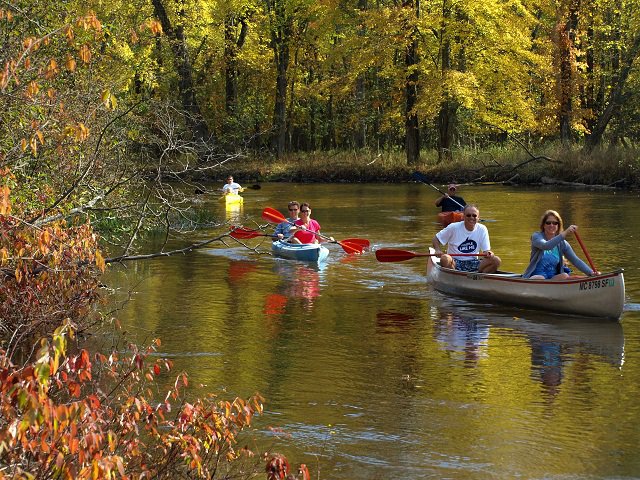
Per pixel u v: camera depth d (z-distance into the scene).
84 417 3.80
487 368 8.24
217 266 14.84
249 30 44.88
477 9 36.44
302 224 16.45
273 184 38.00
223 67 45.31
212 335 9.57
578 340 9.37
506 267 14.23
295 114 51.16
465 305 11.40
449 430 6.50
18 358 7.60
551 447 6.13
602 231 18.80
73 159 8.88
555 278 10.84
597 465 5.80
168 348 8.93
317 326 10.10
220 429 4.83
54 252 7.27
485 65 37.97
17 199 8.15
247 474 5.40
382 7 41.12
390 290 12.54
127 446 4.58
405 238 18.55
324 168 39.53
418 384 7.72
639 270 13.80
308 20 44.06
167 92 33.12
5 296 8.11
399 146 48.53
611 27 39.16
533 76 41.44
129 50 15.54
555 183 34.25
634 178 32.28
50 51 9.57
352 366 8.32
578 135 45.78
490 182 36.09
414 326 10.09
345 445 6.17
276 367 8.27
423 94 36.28
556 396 7.34
